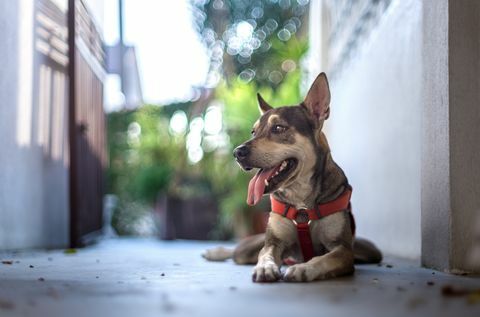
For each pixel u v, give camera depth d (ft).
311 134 3.93
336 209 3.90
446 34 3.84
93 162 7.82
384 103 5.87
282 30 14.88
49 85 6.75
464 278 3.45
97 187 8.21
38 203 6.37
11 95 5.56
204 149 11.54
